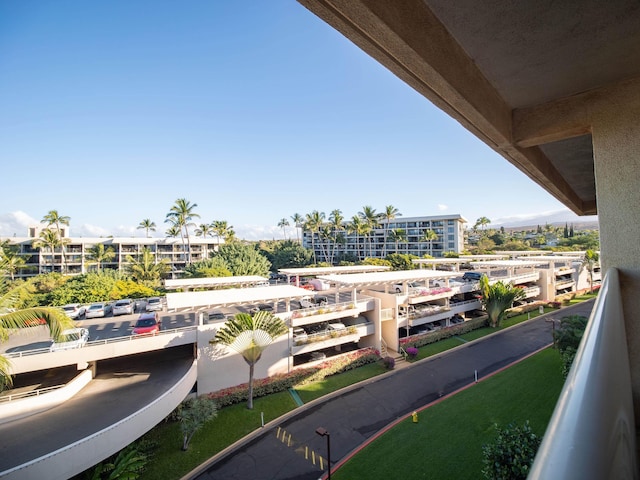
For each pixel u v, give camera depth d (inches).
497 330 1227.9
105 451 457.1
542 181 180.1
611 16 74.4
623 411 31.3
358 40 72.6
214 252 1889.8
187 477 517.0
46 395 544.4
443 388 792.3
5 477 376.2
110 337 778.2
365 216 2896.2
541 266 1884.8
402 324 1077.1
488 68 97.3
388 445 581.9
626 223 98.7
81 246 2428.6
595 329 49.2
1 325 441.7
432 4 74.0
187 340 705.6
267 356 807.7
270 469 532.7
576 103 110.4
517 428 419.2
